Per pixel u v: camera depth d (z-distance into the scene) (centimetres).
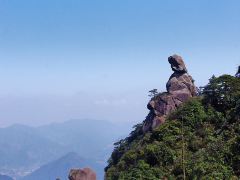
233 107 9381
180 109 9994
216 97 9750
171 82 11169
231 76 9962
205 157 7825
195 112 9512
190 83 11156
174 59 11344
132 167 9181
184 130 9181
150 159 8812
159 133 9519
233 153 7662
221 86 9781
